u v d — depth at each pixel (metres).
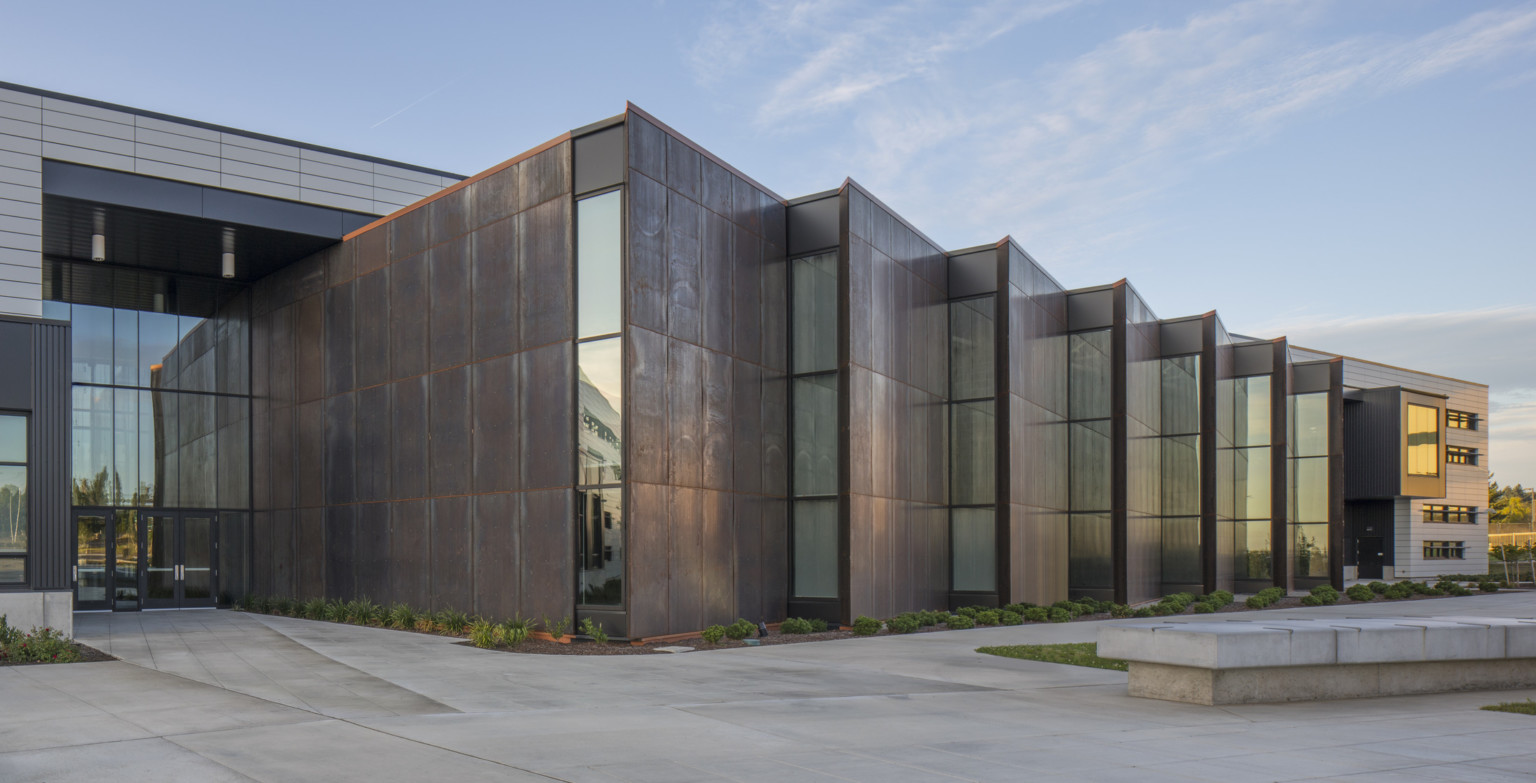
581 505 18.30
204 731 9.28
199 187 23.69
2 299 20.91
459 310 21.20
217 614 25.66
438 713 10.52
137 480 27.33
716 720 10.24
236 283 29.11
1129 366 30.73
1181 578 33.81
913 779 7.72
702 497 19.56
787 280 22.89
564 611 18.28
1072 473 30.47
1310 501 39.47
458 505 20.78
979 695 12.43
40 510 18.39
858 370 21.97
